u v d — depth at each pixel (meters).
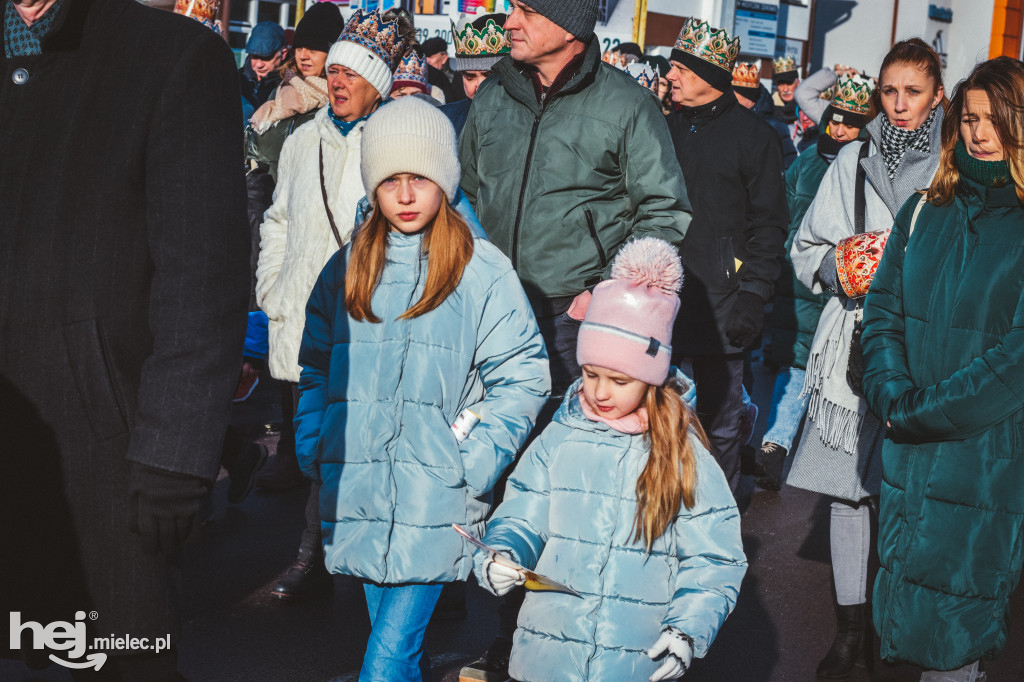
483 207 4.31
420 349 3.16
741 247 5.72
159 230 2.56
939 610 3.49
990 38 18.27
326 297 3.38
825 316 4.42
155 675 2.76
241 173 2.67
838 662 4.21
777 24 14.50
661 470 2.81
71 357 2.58
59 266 2.57
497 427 3.19
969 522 3.44
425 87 6.72
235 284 2.61
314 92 6.02
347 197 4.62
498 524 2.93
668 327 2.89
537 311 4.22
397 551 3.10
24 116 2.60
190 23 2.64
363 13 4.67
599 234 4.20
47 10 2.58
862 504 4.27
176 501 2.55
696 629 2.72
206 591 4.68
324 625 4.44
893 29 18.03
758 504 6.27
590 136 4.14
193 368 2.54
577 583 2.85
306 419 3.35
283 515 5.66
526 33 4.04
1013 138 3.31
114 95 2.57
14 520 2.64
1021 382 3.33
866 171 4.53
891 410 3.53
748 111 5.79
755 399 8.80
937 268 3.51
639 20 11.77
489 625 4.51
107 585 2.66
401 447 3.14
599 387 2.89
